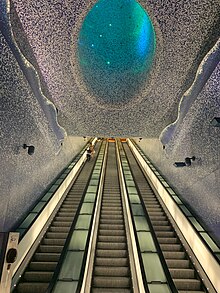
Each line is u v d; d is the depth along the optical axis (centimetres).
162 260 410
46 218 559
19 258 400
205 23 357
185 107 514
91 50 559
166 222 625
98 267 475
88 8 367
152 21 389
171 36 400
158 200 745
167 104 515
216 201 426
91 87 525
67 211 666
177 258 484
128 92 543
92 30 548
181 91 480
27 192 494
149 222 544
